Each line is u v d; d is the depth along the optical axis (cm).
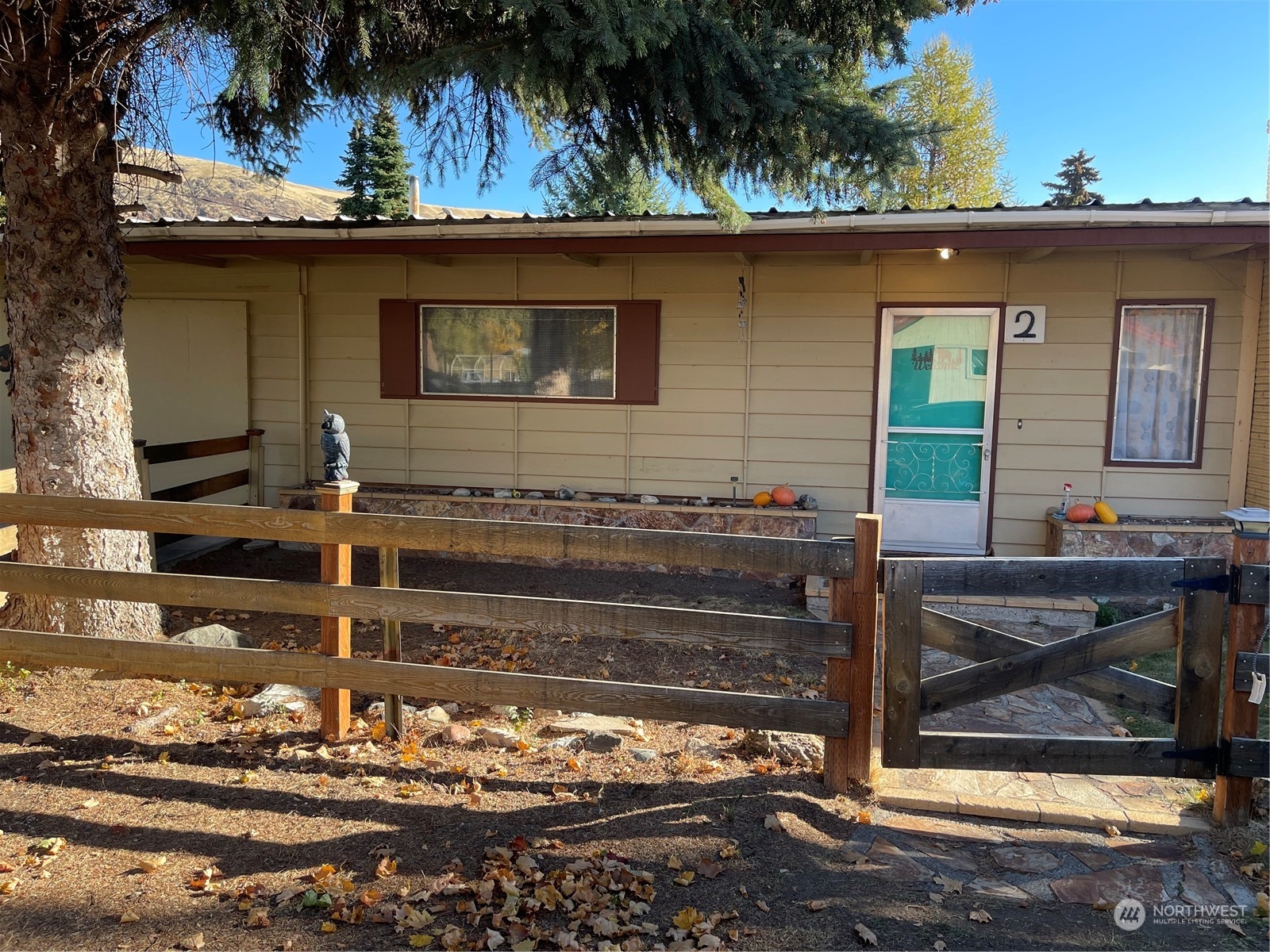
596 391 817
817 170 559
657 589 711
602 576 758
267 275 861
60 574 400
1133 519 721
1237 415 709
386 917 268
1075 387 733
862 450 772
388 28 517
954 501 764
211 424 883
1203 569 327
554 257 802
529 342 826
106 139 488
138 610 503
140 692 449
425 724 423
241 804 339
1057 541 715
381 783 360
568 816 333
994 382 745
